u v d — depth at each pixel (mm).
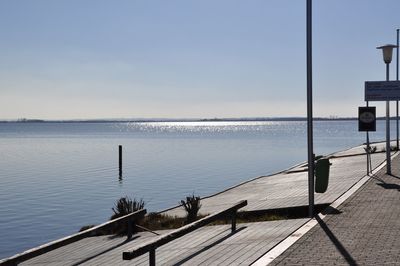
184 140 115875
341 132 175750
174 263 9633
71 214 25484
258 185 26859
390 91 20797
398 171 24719
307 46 13352
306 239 10562
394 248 9500
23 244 19688
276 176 30922
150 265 8992
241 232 12344
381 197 16156
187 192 32500
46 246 10406
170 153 70312
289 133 171500
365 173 24297
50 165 53031
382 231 11078
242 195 23219
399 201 15258
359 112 21812
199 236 12375
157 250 11281
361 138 119375
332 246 9844
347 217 12938
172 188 34531
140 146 89812
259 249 10055
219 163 53781
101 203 28672
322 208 15375
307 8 13234
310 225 12102
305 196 18516
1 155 68500
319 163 15867
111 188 34844
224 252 10164
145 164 53344
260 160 57219
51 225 23000
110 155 67750
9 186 36094
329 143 95000
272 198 19828
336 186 20125
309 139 13547
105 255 12086
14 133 193000
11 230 22078
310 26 13266
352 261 8680
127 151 75500
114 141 113312
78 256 12305
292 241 10430
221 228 13305
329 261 8734
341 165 31969
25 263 12297
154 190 33656
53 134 177250
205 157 62469
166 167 49719
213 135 154250
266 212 16406
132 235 14609
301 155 64500
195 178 40188
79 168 49469
